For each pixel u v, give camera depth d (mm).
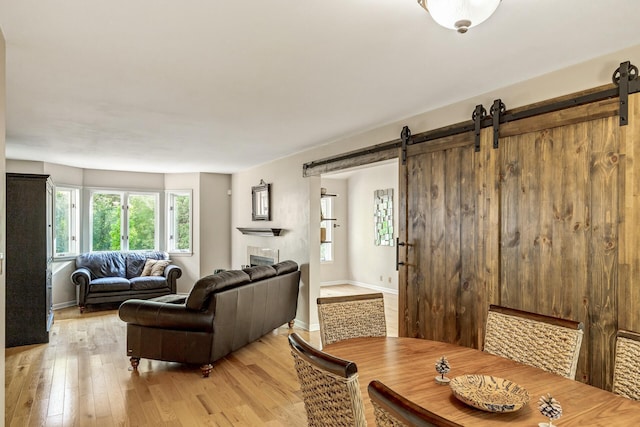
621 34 2062
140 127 4070
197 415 2986
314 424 1384
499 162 2844
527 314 2080
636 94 2143
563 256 2463
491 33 2045
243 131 4246
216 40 2119
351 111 3469
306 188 5359
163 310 3721
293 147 5160
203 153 5609
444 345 2160
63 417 2938
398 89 2908
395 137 3826
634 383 1647
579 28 1994
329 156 4848
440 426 816
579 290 2381
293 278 5242
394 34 2057
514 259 2740
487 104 2971
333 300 2432
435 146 3346
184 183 7883
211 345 3686
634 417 1354
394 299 7430
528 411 1396
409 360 1916
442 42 2148
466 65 2465
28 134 4371
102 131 4242
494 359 1938
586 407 1430
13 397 3281
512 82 2760
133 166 6977
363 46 2197
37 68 2496
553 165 2523
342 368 1163
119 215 7566
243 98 3119
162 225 7891
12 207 4625
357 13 1841
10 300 4621
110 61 2393
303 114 3578
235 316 4004
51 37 2074
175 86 2840
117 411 3041
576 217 2400
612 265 2230
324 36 2074
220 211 7980
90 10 1806
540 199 2594
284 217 5926
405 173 3654
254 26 1966
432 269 3361
